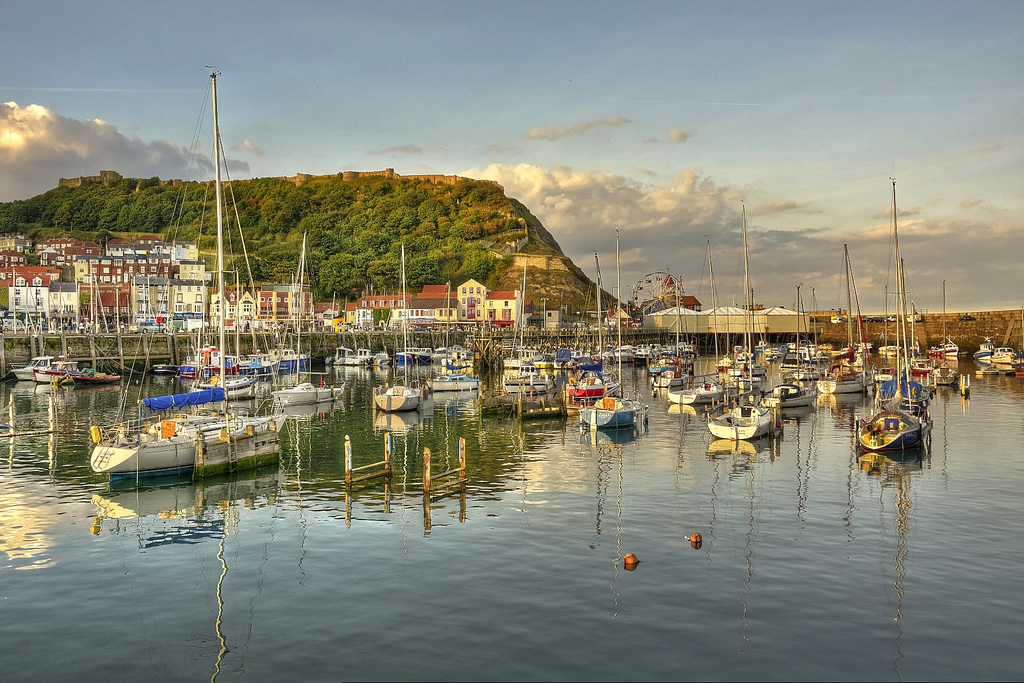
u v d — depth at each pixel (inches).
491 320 7357.3
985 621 813.9
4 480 1504.7
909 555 1024.9
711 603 861.2
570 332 6146.7
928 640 768.9
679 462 1674.5
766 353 5526.6
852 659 730.2
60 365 3558.1
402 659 733.9
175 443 1515.7
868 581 928.9
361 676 702.5
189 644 772.0
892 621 813.9
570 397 2773.1
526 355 4621.1
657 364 4222.4
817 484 1446.9
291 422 2351.1
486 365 4884.4
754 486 1430.9
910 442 1793.8
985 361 4421.8
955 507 1270.9
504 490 1408.7
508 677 697.6
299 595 894.4
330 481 1492.4
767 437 2025.1
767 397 2748.5
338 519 1212.5
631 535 1115.9
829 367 4229.8
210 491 1412.4
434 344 5900.6
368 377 4215.1
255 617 834.8
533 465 1647.4
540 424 2303.2
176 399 1914.4
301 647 762.2
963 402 2807.6
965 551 1042.1
